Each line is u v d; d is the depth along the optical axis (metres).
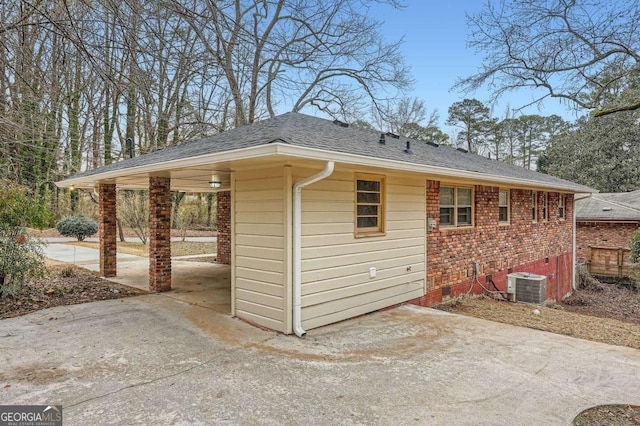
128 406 3.34
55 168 16.38
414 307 7.26
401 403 3.46
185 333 5.38
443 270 8.52
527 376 4.09
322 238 5.84
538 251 12.49
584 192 13.93
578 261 18.38
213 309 6.68
